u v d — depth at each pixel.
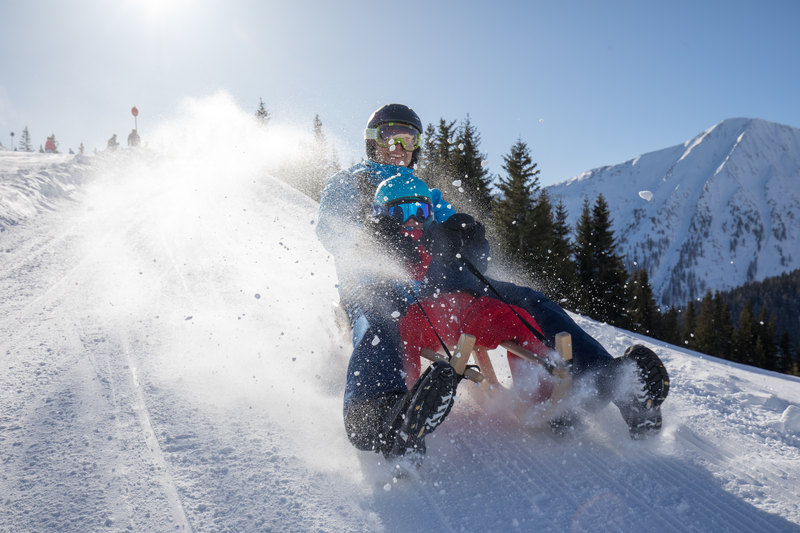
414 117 2.84
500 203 30.73
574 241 35.62
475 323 2.21
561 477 1.90
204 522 1.58
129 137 28.80
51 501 1.64
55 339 3.30
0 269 5.34
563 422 2.20
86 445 1.99
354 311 2.22
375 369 1.91
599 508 1.70
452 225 2.32
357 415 1.86
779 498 1.77
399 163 2.88
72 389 2.51
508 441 2.19
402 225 2.20
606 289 33.66
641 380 1.87
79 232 7.91
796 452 2.15
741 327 64.44
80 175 14.11
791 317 140.88
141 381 2.64
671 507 1.71
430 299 2.19
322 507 1.69
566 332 2.00
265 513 1.64
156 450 1.98
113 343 3.25
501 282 2.41
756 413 2.60
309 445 2.10
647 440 2.17
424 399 1.68
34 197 10.16
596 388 2.00
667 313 45.12
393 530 1.60
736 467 1.99
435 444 2.18
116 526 1.54
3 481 1.74
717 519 1.65
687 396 2.84
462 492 1.81
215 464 1.91
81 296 4.49
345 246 2.41
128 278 5.29
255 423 2.25
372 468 1.96
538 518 1.65
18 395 2.42
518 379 2.33
